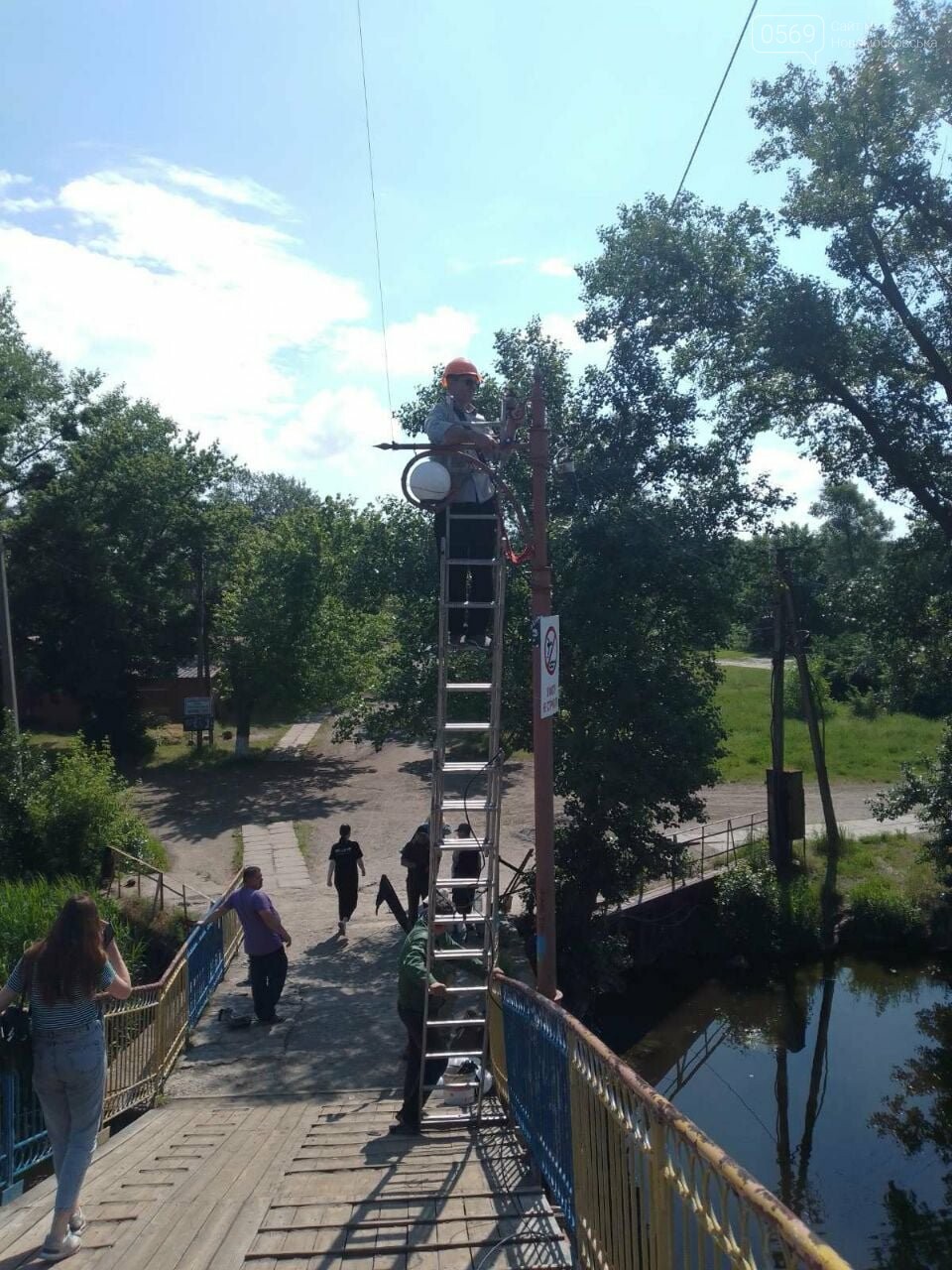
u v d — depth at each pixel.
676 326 18.00
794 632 23.20
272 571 32.94
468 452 7.17
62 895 14.48
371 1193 5.70
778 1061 16.81
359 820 25.95
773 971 20.33
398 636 18.48
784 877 21.92
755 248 17.94
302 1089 10.52
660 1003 19.22
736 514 17.20
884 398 19.03
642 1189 3.75
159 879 17.55
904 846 24.08
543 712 7.78
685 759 16.28
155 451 37.34
